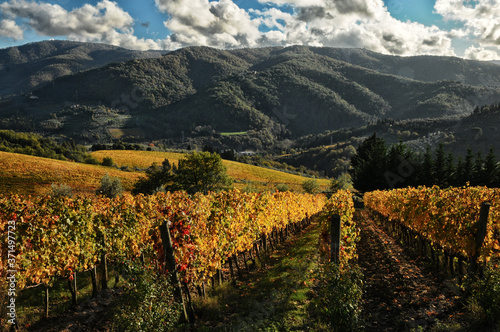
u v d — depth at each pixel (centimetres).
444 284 802
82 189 5256
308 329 566
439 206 1005
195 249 766
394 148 5109
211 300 764
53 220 772
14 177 5162
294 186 8575
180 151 13225
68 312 768
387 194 2156
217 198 1125
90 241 865
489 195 1055
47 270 737
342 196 1606
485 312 541
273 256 1370
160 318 539
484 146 16300
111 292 902
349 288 558
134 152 10681
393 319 617
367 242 1591
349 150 17312
